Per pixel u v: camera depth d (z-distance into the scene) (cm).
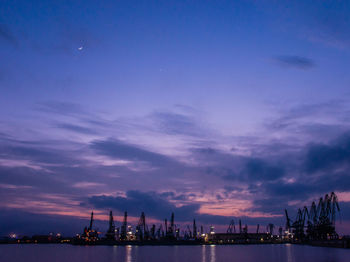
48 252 14388
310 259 8212
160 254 11944
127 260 9238
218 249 16225
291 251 12444
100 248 18088
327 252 11025
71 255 11719
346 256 8881
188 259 9500
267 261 8244
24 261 9281
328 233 15675
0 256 11525
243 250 14925
